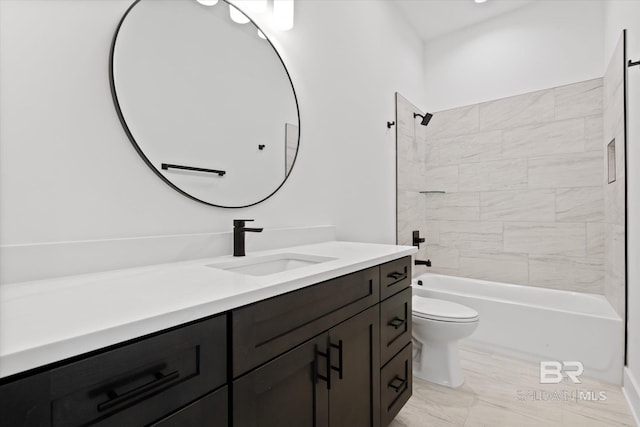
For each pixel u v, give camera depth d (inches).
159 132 44.0
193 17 48.6
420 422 62.0
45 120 34.1
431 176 131.3
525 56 112.1
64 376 18.0
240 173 55.4
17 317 21.3
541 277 108.8
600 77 99.5
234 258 48.5
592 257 100.7
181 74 46.8
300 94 68.5
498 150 117.0
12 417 16.2
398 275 56.8
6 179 31.7
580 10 103.1
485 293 114.5
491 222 118.3
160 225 44.3
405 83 115.7
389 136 104.1
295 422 33.8
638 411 62.1
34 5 33.5
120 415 20.2
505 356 90.6
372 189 94.3
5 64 31.7
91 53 37.6
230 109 53.9
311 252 54.8
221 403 26.1
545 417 63.2
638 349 65.1
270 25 61.9
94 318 21.1
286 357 32.4
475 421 62.2
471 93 122.6
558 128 106.3
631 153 71.2
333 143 78.5
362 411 45.6
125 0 40.8
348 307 42.4
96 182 37.9
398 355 56.7
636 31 67.4
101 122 38.3
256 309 29.4
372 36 95.7
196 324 24.5
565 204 105.1
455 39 126.0
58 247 34.0
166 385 22.5
